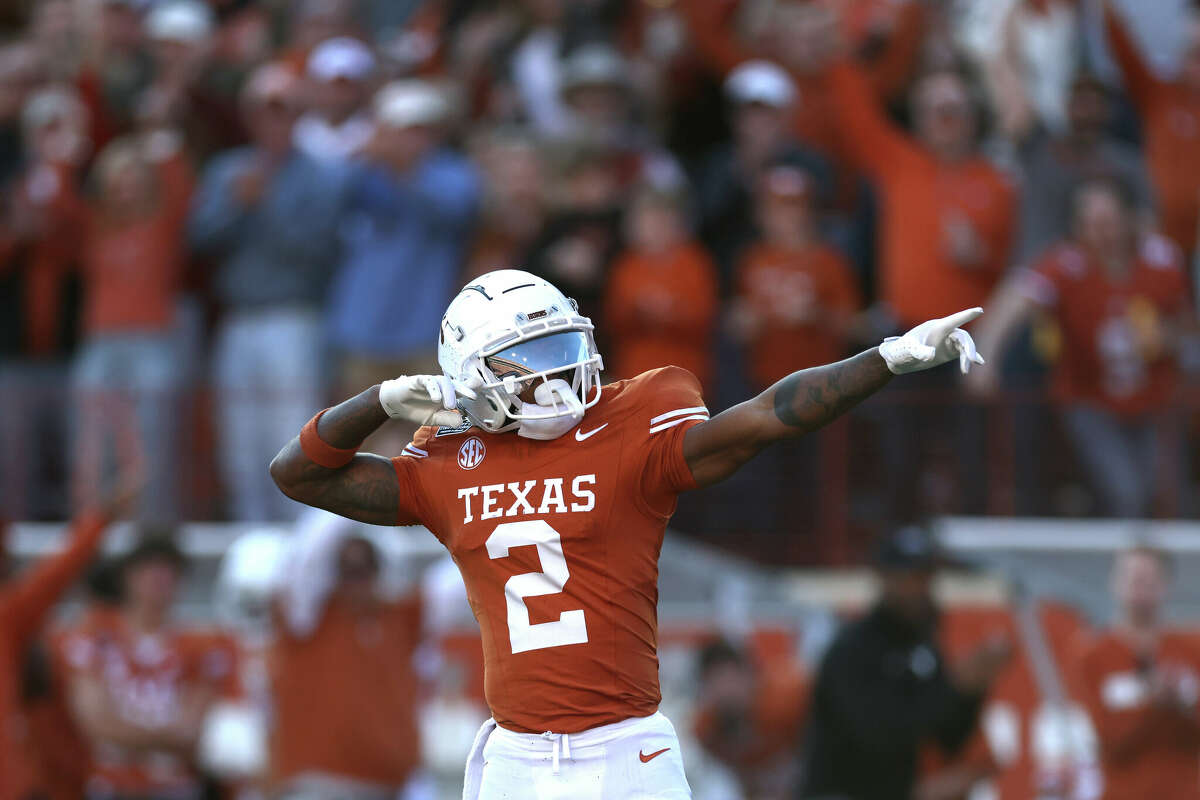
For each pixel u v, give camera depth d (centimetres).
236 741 3212
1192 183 3750
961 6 3928
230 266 3531
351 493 1536
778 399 1418
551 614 1482
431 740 3300
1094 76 3512
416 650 2967
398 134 3481
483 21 4247
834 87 3616
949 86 3531
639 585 1495
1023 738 3136
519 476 1500
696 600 3347
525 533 1488
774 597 3306
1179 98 3809
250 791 3088
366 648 2883
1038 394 3275
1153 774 2867
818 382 1402
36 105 3953
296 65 4053
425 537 3469
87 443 3484
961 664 2805
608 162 3553
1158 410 3259
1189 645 2922
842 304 3425
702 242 3650
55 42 4097
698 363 3391
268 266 3491
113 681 2964
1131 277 3281
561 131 3591
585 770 1470
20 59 4053
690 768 3173
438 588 2966
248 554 2898
